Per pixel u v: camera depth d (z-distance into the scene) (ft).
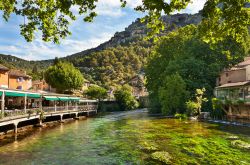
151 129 107.65
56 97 157.38
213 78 192.95
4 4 30.19
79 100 202.90
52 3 30.45
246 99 130.00
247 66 162.71
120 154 62.80
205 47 197.67
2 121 85.76
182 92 176.04
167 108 181.27
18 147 72.90
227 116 147.95
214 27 30.17
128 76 645.10
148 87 241.96
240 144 69.26
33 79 375.45
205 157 56.95
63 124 139.85
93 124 138.92
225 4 26.53
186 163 52.49
